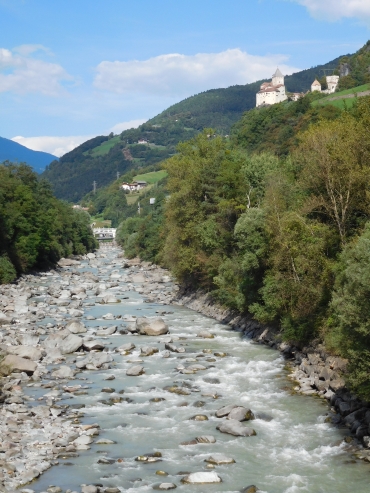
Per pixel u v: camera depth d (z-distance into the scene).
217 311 69.31
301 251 46.50
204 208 77.50
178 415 33.28
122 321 67.25
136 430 30.84
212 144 88.56
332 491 23.61
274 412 33.31
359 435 28.27
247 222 53.88
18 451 27.33
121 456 27.33
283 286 48.22
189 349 50.78
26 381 40.84
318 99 190.12
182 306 80.31
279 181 57.03
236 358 46.88
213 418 32.62
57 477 24.94
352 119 50.78
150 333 58.09
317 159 44.81
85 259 185.25
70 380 41.16
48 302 81.62
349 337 29.39
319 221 47.75
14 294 87.81
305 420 31.84
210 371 42.97
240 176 70.12
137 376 42.12
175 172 88.44
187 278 86.44
